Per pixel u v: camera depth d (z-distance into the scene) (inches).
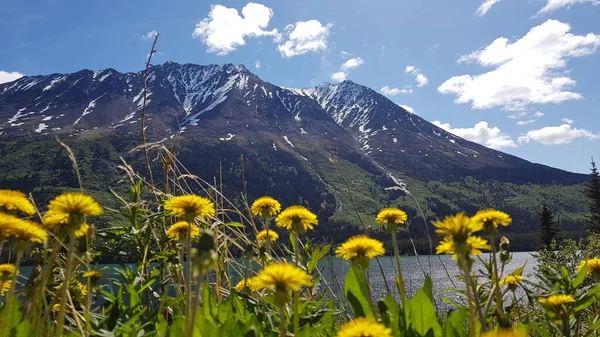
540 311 115.8
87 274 102.7
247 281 105.6
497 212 83.9
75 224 68.6
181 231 118.3
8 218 68.4
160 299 101.7
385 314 75.2
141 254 129.8
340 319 116.3
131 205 133.9
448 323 73.8
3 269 92.0
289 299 66.7
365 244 81.2
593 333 104.3
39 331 71.9
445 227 64.8
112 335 79.1
